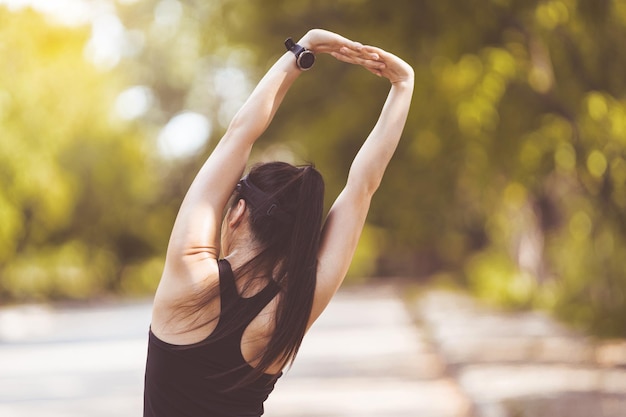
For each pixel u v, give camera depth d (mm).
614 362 19203
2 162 36938
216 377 3699
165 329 3732
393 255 75938
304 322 3773
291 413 14656
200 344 3684
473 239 57094
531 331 26672
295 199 3803
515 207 38500
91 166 51906
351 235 3941
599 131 17844
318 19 28578
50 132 38406
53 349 26547
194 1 38094
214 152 3871
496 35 17781
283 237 3777
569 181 25625
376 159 4035
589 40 17469
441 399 16188
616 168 18578
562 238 33062
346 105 27641
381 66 4137
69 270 50562
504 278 42656
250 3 27516
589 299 27453
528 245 39781
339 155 32812
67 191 42938
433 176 32562
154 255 56656
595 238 24828
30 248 47156
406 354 23469
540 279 37281
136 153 53844
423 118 18453
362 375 19547
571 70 18203
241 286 3723
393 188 34406
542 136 19438
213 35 31172
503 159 19875
